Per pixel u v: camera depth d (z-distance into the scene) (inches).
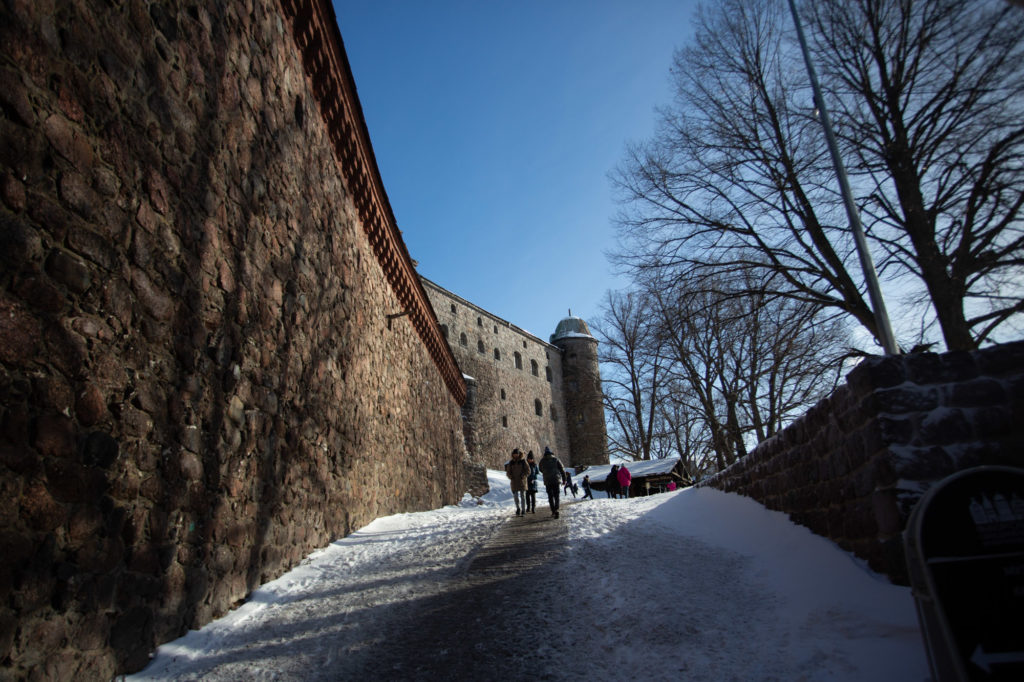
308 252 337.1
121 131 171.8
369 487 456.4
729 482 400.2
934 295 503.8
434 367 844.0
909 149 526.0
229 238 236.8
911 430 181.0
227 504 223.1
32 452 134.4
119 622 158.9
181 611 188.4
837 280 580.4
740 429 760.3
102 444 156.4
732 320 636.1
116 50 171.2
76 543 145.5
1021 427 174.7
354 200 455.8
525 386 2335.1
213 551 211.0
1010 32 475.2
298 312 313.9
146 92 185.0
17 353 132.3
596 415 2596.0
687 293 672.4
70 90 152.2
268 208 280.8
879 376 187.5
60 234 146.0
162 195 190.5
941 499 118.5
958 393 180.9
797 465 273.6
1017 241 457.7
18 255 133.9
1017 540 113.3
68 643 140.8
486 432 2003.0
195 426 203.0
